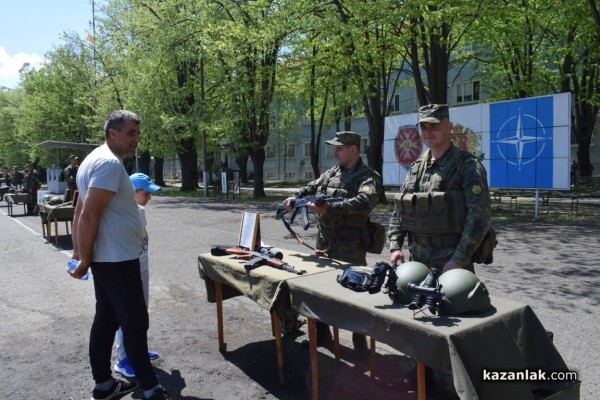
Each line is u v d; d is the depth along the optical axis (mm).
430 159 3201
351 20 13617
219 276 3918
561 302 5379
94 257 3135
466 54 21797
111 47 29172
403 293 2576
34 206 17109
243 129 22406
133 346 3193
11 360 4156
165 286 6520
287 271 3414
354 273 2924
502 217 12570
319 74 18781
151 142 26188
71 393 3557
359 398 3311
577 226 10906
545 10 17359
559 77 21406
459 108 13375
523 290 5875
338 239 3992
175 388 3568
